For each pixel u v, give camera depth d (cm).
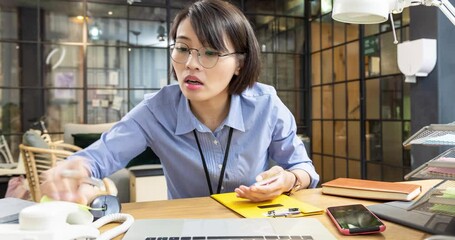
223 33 83
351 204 74
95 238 52
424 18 189
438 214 60
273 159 111
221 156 97
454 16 78
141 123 99
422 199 63
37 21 343
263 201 77
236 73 93
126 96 369
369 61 335
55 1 347
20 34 339
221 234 53
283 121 106
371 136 335
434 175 59
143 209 73
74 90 355
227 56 85
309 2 414
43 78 346
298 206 72
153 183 235
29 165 175
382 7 71
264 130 101
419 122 196
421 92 194
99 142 94
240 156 98
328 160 394
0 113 333
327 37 390
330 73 388
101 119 362
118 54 367
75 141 278
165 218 65
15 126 337
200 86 84
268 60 404
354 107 356
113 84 365
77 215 56
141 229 56
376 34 325
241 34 88
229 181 97
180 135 97
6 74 335
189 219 62
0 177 244
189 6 87
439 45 183
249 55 92
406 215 63
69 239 47
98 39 361
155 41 377
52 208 48
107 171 91
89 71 358
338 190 84
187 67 83
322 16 395
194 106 96
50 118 347
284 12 411
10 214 60
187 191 102
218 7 85
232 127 96
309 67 420
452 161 56
